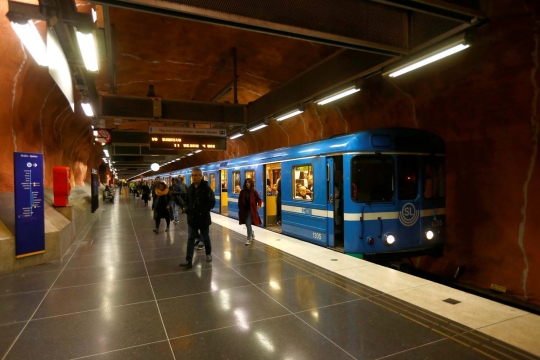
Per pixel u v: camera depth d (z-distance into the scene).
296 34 4.39
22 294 4.73
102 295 4.68
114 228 11.47
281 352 3.11
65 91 4.78
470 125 7.54
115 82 10.94
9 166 7.10
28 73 7.21
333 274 5.54
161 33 8.62
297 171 8.92
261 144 19.19
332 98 8.36
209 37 8.94
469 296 4.45
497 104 6.84
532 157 6.29
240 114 12.07
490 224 7.17
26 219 6.15
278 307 4.19
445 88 7.86
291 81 9.83
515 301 6.47
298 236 8.82
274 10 4.04
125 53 9.68
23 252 6.08
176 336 3.44
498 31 6.01
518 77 6.27
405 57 5.75
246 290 4.84
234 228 11.01
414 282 5.06
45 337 3.43
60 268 6.14
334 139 7.31
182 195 11.93
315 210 8.02
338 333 3.47
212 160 29.69
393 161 6.86
